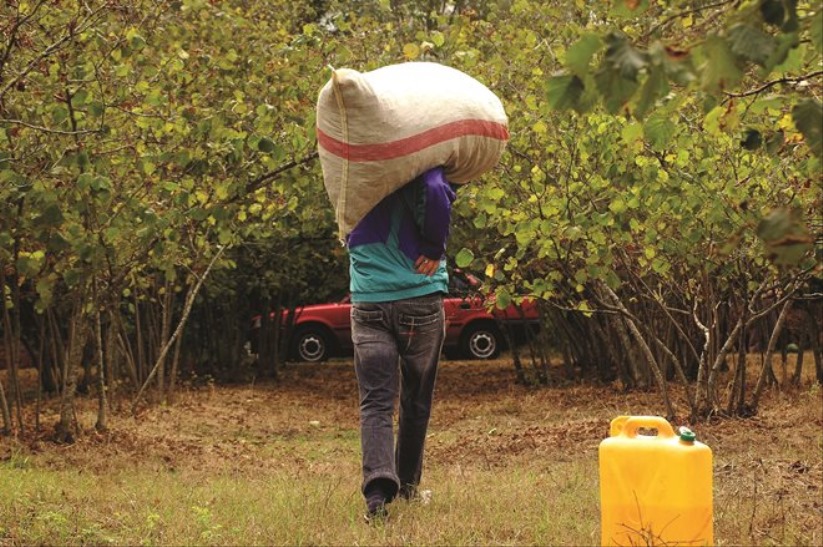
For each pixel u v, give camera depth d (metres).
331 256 23.64
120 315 18.56
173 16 13.99
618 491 5.90
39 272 12.21
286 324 26.22
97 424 14.90
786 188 10.90
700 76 3.82
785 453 11.58
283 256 22.41
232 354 24.86
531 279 17.02
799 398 16.64
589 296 18.78
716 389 14.71
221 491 9.57
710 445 12.54
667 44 3.83
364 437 7.29
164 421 16.94
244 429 16.98
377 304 7.38
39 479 10.41
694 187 11.55
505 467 11.73
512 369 25.72
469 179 7.70
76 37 11.03
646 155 11.75
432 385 7.73
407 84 7.28
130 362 19.02
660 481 5.81
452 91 7.38
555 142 12.70
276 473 11.65
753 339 24.31
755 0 3.97
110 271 13.99
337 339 28.42
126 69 11.36
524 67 13.77
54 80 10.91
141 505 8.57
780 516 7.55
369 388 7.34
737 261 12.52
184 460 12.81
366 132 7.03
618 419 6.12
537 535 6.89
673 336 19.73
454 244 18.25
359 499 8.34
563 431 14.44
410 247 7.37
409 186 7.35
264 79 13.66
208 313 24.16
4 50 10.02
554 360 27.39
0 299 14.75
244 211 13.91
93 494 9.40
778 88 7.84
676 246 12.20
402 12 19.28
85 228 11.49
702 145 11.59
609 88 3.75
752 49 3.74
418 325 7.45
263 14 17.66
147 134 12.45
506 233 12.18
